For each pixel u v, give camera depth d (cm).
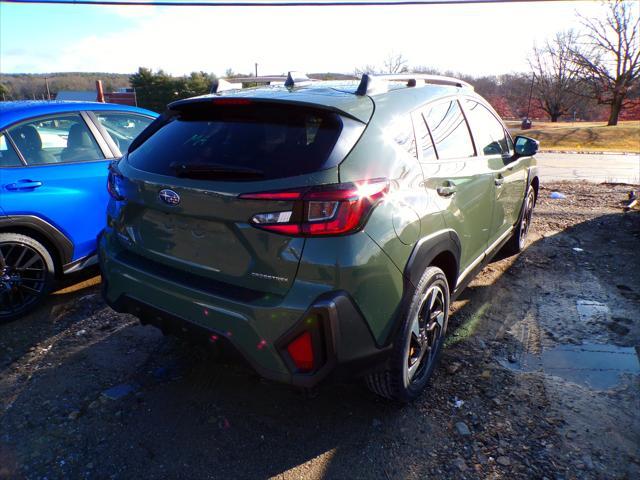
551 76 6669
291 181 208
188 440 250
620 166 1650
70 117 427
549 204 818
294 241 207
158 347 341
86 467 232
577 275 473
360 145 228
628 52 4562
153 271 249
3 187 362
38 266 390
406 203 242
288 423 263
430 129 292
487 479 224
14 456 238
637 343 342
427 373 286
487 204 362
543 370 311
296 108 236
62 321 378
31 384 297
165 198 235
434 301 283
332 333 209
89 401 281
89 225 419
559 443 245
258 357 217
